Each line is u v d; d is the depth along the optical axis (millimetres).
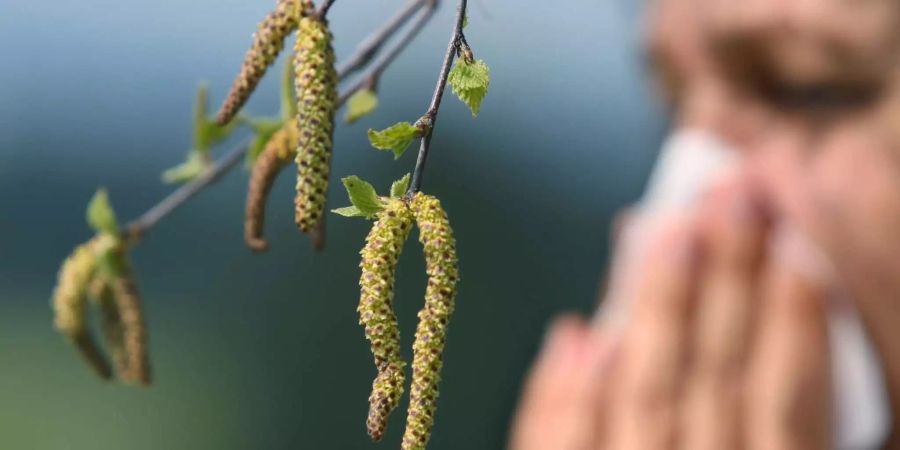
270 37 697
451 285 682
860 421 841
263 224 777
